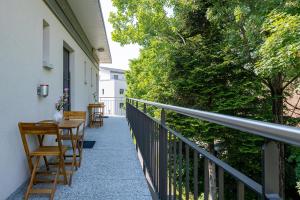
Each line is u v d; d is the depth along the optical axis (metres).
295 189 8.22
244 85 9.26
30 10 3.25
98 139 6.27
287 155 7.75
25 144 2.74
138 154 4.51
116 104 19.89
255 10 7.47
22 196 2.76
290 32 5.51
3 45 2.52
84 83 8.20
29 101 3.23
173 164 2.07
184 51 10.91
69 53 6.47
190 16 11.53
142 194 2.87
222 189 1.17
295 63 5.74
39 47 3.61
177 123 9.09
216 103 9.51
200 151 1.44
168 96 11.00
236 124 0.96
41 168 3.68
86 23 7.29
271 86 9.37
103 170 3.72
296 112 9.93
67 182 3.14
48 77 4.07
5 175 2.58
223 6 8.55
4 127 2.56
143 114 3.78
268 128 0.76
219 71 9.71
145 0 12.05
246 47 8.62
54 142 4.28
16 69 2.83
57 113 3.77
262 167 0.82
